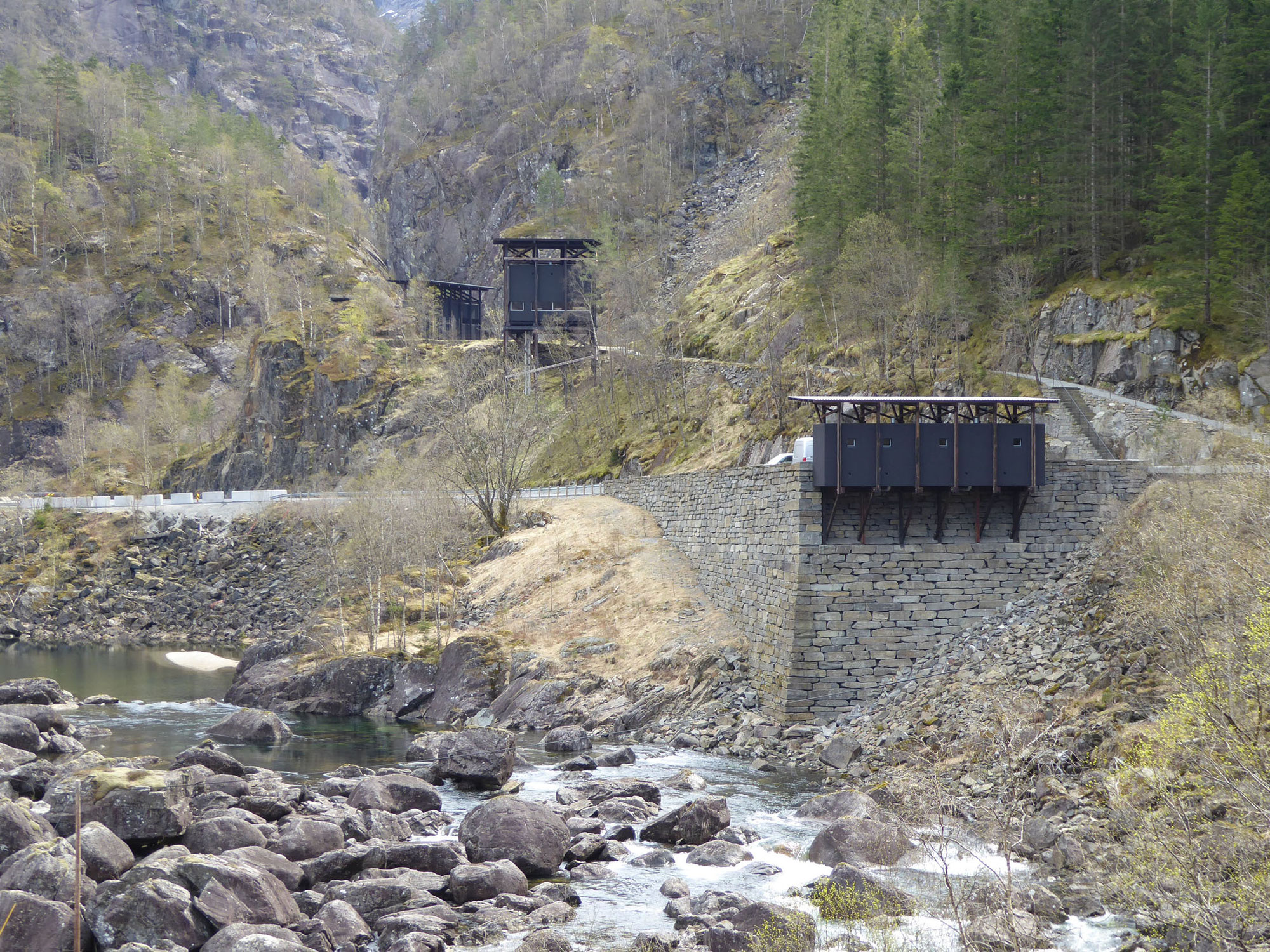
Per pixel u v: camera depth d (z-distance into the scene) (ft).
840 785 124.06
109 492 574.15
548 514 270.87
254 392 556.10
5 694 198.90
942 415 150.41
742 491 179.11
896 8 513.45
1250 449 151.23
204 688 236.22
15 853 88.53
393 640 225.15
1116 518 147.33
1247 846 69.87
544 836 99.71
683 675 170.40
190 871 83.10
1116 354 235.20
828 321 317.01
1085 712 111.86
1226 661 78.95
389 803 117.08
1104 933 75.72
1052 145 280.92
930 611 147.95
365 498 258.57
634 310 436.35
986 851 92.79
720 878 94.53
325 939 79.46
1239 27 252.42
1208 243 228.84
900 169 326.24
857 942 74.43
